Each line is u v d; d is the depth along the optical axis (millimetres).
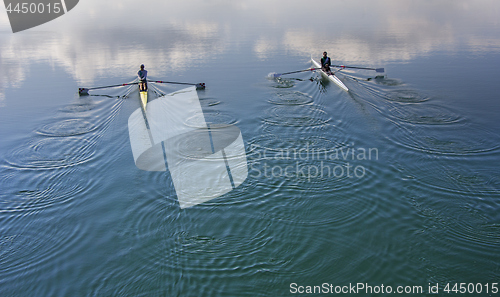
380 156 14188
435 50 31484
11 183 12789
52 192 12281
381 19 47375
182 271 9133
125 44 35688
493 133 15969
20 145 15602
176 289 8656
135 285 8781
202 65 28391
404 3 61969
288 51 32094
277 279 8945
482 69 25828
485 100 19953
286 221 10828
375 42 34844
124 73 26688
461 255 9562
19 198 11977
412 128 16609
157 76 25844
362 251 9766
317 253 9695
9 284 8828
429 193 11938
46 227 10680
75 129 17219
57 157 14539
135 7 62094
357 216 11000
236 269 9195
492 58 28547
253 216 11016
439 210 11180
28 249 9883
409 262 9406
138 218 10984
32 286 8781
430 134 15984
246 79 24844
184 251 9742
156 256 9609
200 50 32938
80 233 10438
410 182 12516
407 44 33781
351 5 60656
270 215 11062
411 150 14609
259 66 27922
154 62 29328
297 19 48531
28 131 17047
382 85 22906
